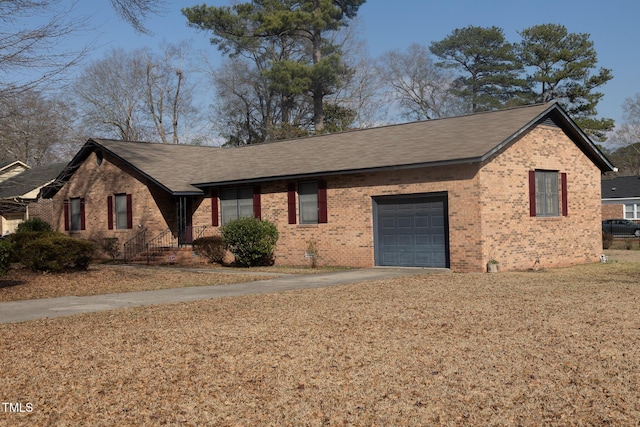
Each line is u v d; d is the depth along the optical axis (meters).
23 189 38.66
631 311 11.04
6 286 17.20
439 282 16.20
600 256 23.48
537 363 7.69
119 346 9.14
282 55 51.38
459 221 19.05
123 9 17.16
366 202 21.25
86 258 21.20
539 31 48.28
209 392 6.95
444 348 8.52
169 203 27.52
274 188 23.95
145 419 6.21
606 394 6.54
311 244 22.45
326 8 45.75
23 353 8.87
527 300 12.59
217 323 10.78
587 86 47.34
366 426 5.91
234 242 22.98
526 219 20.31
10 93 16.67
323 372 7.54
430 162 18.81
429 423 5.93
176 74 56.16
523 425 5.81
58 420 6.23
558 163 21.92
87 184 30.14
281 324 10.50
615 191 52.78
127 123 54.22
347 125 51.62
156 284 17.84
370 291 14.63
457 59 54.53
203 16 46.38
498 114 22.22
